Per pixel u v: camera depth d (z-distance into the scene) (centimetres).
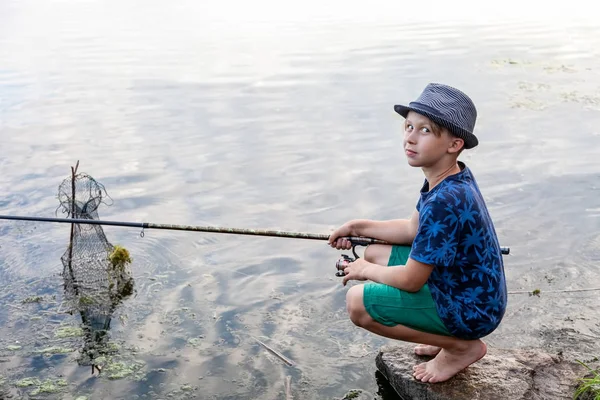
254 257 475
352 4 1523
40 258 474
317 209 543
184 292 433
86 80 915
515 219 515
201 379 352
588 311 397
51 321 405
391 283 292
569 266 448
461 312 289
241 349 376
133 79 916
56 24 1319
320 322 399
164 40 1162
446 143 284
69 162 638
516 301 411
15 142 688
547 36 1151
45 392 342
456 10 1430
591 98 801
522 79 886
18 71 962
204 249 487
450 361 317
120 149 669
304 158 641
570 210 526
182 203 557
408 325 302
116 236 505
